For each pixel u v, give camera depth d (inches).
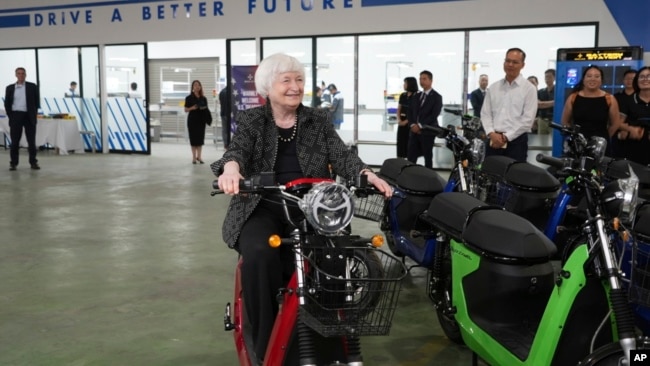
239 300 101.8
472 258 103.6
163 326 134.3
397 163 171.0
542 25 356.2
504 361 95.7
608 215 86.0
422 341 127.3
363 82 433.4
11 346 123.1
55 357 118.2
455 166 155.7
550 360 87.2
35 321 136.6
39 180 348.2
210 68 655.1
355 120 438.0
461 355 120.6
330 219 71.9
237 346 98.9
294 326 77.8
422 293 157.2
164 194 305.4
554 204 143.7
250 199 88.7
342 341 81.1
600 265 84.4
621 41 340.5
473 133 157.0
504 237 98.6
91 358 118.0
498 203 157.6
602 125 200.8
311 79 431.8
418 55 423.5
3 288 159.2
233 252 196.4
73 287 160.2
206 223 239.0
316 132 94.1
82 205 274.7
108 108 505.0
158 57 676.1
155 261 185.5
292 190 80.8
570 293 85.6
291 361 81.7
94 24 497.4
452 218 111.1
